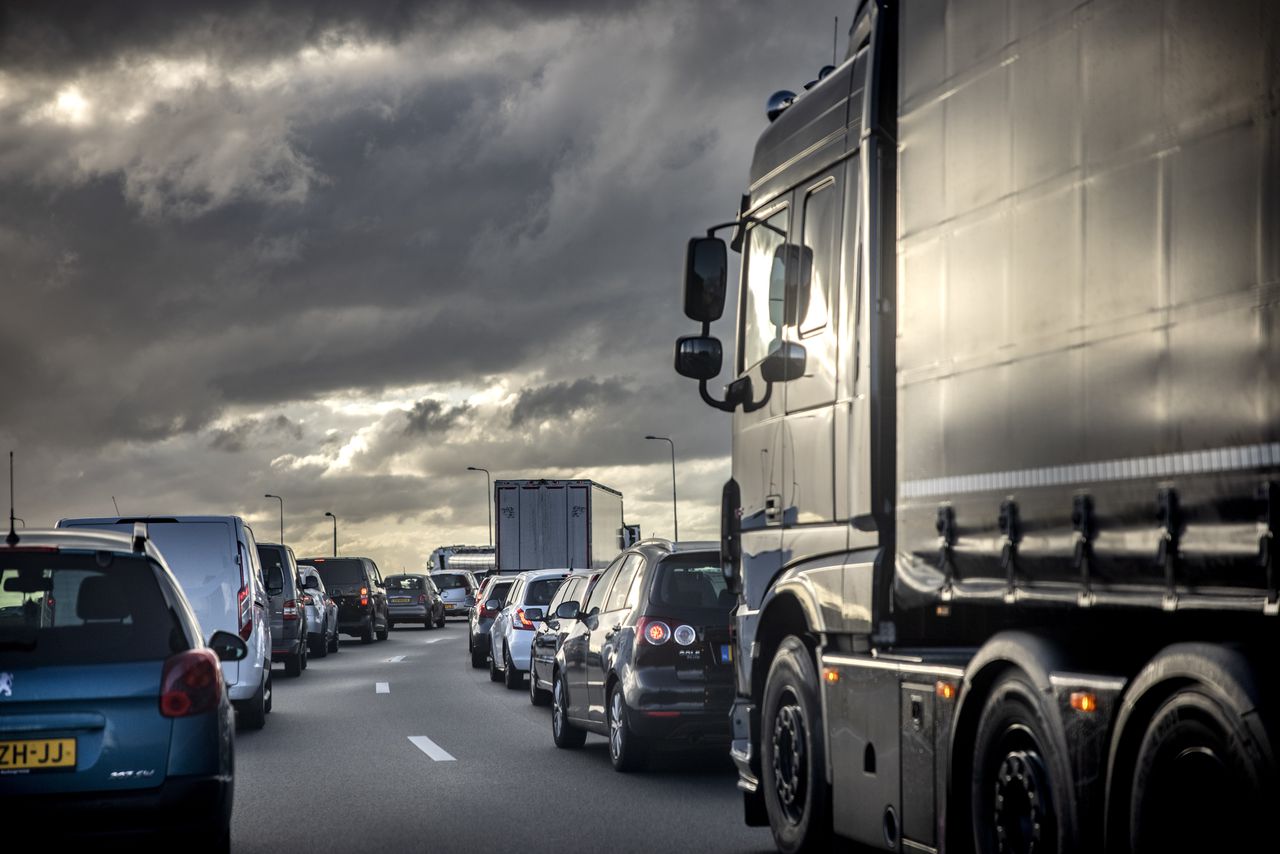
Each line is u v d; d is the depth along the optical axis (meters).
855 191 7.54
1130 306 4.88
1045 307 5.43
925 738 6.41
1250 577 4.28
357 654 36.25
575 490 40.06
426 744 15.12
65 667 7.19
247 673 16.86
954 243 6.19
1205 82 4.53
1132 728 4.82
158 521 17.47
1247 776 4.23
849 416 7.41
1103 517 5.00
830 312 7.73
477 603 30.70
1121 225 4.95
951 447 6.14
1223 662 4.36
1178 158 4.65
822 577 7.56
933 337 6.35
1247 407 4.29
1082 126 5.22
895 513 6.85
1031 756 5.54
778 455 8.34
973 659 5.91
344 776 12.48
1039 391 5.45
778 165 8.58
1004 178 5.78
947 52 6.34
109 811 7.10
